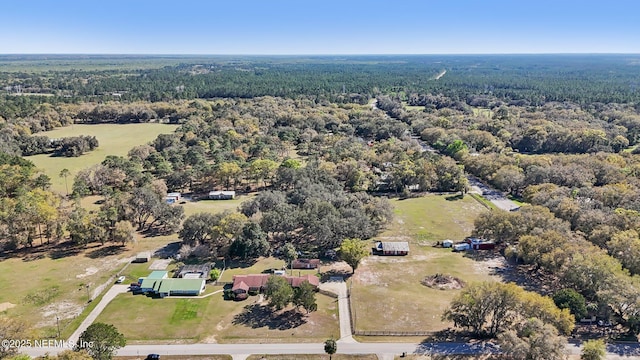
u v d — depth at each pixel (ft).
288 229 380.78
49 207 384.47
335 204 432.25
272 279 291.58
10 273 331.98
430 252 378.53
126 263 350.43
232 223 360.89
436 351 244.63
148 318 276.21
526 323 239.50
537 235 343.67
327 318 278.26
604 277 275.39
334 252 368.07
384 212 422.82
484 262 358.23
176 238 398.21
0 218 364.38
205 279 319.68
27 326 238.68
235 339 256.52
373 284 321.93
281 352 244.63
